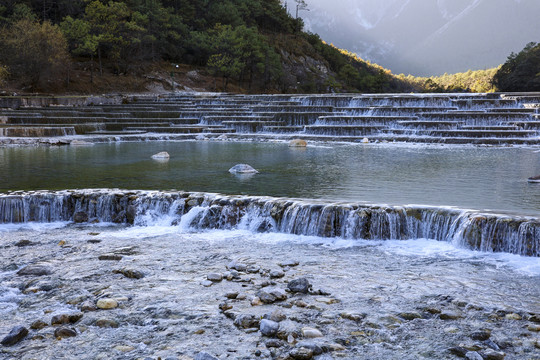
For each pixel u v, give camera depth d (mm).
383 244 9820
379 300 6562
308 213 10555
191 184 14141
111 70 74125
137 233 11000
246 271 8047
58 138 31797
